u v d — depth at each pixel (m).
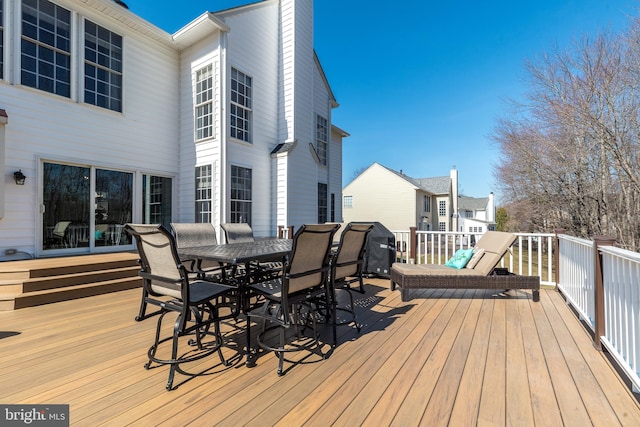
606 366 2.27
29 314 3.47
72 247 5.79
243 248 3.42
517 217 12.91
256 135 7.89
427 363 2.32
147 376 2.11
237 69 7.34
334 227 2.61
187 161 7.53
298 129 8.57
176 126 7.64
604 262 2.54
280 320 2.25
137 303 3.96
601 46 7.89
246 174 7.60
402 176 23.48
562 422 1.65
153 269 2.34
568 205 10.02
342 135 13.02
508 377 2.12
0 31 5.03
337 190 12.72
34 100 5.32
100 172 6.21
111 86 6.40
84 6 5.90
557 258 4.64
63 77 5.69
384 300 4.20
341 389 1.96
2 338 2.76
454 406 1.78
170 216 7.52
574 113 8.52
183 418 1.66
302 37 8.82
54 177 5.59
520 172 11.48
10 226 5.03
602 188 8.62
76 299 4.16
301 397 1.87
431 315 3.52
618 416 1.70
